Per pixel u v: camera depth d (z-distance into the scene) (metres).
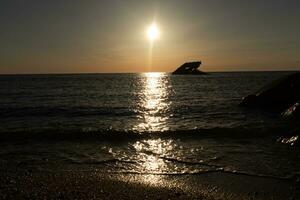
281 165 11.05
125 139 15.45
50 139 15.30
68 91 56.62
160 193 8.43
